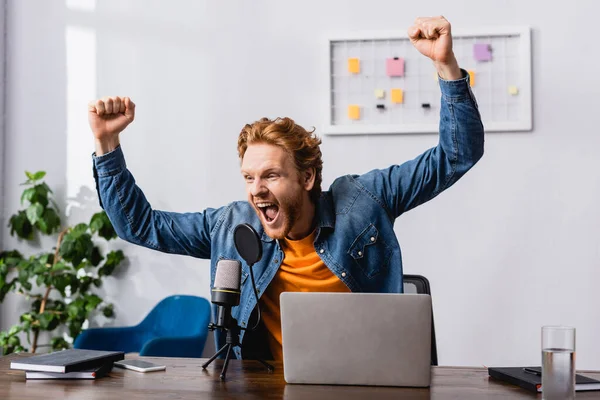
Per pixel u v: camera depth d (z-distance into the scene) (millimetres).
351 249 1988
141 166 3619
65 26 3717
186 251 2146
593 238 3328
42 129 3727
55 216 3588
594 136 3336
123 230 2078
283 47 3533
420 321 1476
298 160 1845
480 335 3369
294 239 1994
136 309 3613
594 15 3354
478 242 3385
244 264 2021
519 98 3357
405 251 3428
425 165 1999
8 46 3754
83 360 1634
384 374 1491
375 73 3445
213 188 3572
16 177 3734
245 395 1416
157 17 3643
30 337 3701
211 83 3588
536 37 3375
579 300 3322
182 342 2945
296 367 1520
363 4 3477
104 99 1965
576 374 1595
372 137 3441
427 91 3408
